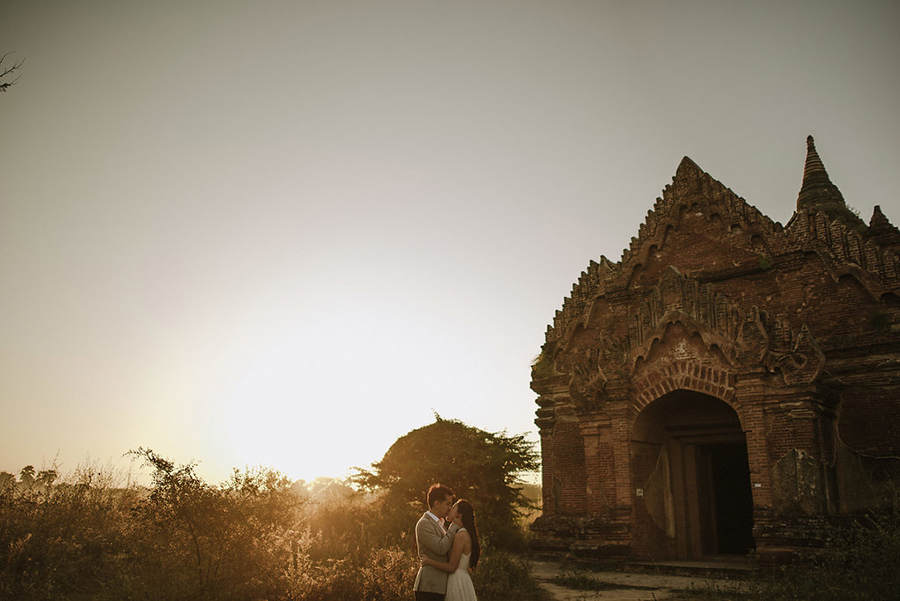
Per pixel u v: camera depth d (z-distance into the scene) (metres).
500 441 33.03
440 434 33.97
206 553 11.62
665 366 20.86
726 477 25.94
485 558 15.96
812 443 17.45
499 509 31.06
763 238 22.23
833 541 16.14
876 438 18.47
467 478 31.06
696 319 20.39
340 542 17.66
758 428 18.44
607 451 21.48
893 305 19.22
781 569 16.02
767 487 17.89
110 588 11.20
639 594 15.77
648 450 22.00
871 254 19.88
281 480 12.65
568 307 26.36
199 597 10.60
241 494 12.23
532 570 18.81
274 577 11.68
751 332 19.11
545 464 24.59
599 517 20.95
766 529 17.52
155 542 11.90
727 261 22.94
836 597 11.88
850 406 19.11
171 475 11.67
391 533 21.67
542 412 25.17
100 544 13.95
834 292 20.38
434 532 7.95
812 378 17.78
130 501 15.75
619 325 24.89
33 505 14.65
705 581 16.70
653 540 21.05
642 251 25.11
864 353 19.25
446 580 7.76
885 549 12.47
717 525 24.38
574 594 15.66
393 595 12.12
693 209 24.38
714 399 22.17
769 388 18.53
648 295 24.44
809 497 17.08
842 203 24.89
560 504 23.47
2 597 10.55
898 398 18.44
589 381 22.64
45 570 12.15
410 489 30.23
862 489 18.00
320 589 11.98
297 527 14.52
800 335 18.28
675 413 22.92
